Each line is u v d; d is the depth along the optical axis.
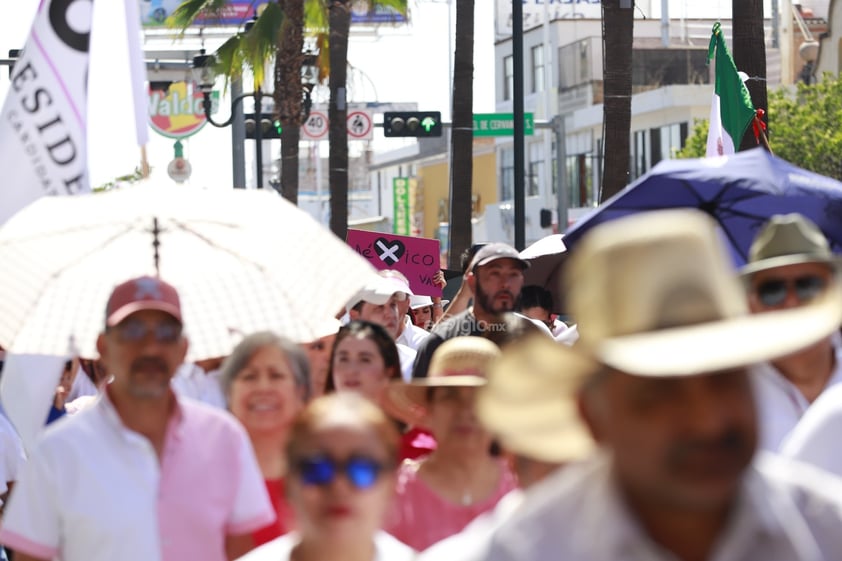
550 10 168.00
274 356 16.48
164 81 122.19
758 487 7.92
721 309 7.61
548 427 8.61
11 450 23.06
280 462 16.41
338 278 17.42
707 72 154.62
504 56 179.62
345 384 18.34
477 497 14.60
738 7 37.59
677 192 19.23
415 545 14.43
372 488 10.98
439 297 43.50
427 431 17.03
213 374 20.16
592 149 154.50
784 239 14.74
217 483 14.55
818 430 12.23
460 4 58.41
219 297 17.38
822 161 113.94
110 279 17.08
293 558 11.31
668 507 7.73
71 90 19.30
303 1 75.00
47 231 16.91
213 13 80.00
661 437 7.52
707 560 7.85
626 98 42.84
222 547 14.57
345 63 72.94
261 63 75.38
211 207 17.19
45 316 16.91
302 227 17.56
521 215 56.97
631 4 42.94
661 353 7.37
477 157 184.25
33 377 19.08
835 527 8.19
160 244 17.22
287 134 76.12
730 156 19.41
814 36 153.50
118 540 14.01
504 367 8.30
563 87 162.38
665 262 7.59
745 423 7.54
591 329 7.72
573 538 7.91
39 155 19.31
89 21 19.36
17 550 14.17
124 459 14.20
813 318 7.60
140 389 14.23
